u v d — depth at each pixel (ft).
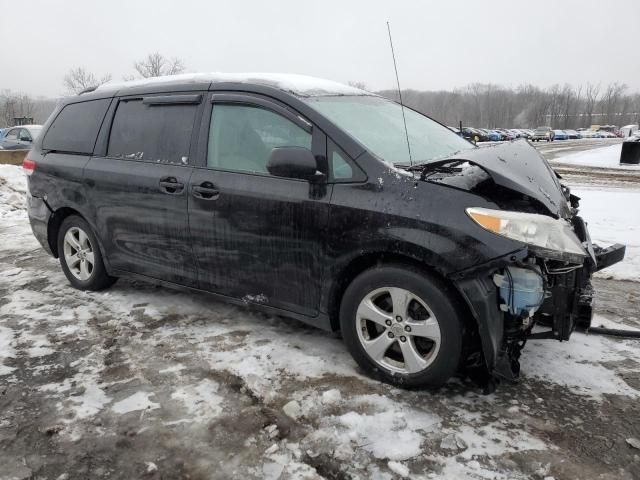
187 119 12.21
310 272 10.34
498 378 9.51
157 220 12.42
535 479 7.39
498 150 10.78
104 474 7.59
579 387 9.77
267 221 10.61
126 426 8.66
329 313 10.41
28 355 11.12
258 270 11.07
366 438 8.27
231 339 11.76
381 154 10.22
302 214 10.15
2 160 47.55
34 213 15.61
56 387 9.85
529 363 10.65
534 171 10.21
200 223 11.62
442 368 9.12
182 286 12.63
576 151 98.43
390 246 9.19
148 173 12.50
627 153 66.80
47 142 15.43
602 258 10.79
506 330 9.06
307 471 7.59
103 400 9.41
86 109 14.66
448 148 12.39
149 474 7.58
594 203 30.50
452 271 8.70
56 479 7.49
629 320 13.10
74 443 8.25
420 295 9.11
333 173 9.98
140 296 14.49
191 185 11.66
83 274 14.97
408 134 11.91
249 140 11.18
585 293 9.60
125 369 10.49
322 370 10.34
